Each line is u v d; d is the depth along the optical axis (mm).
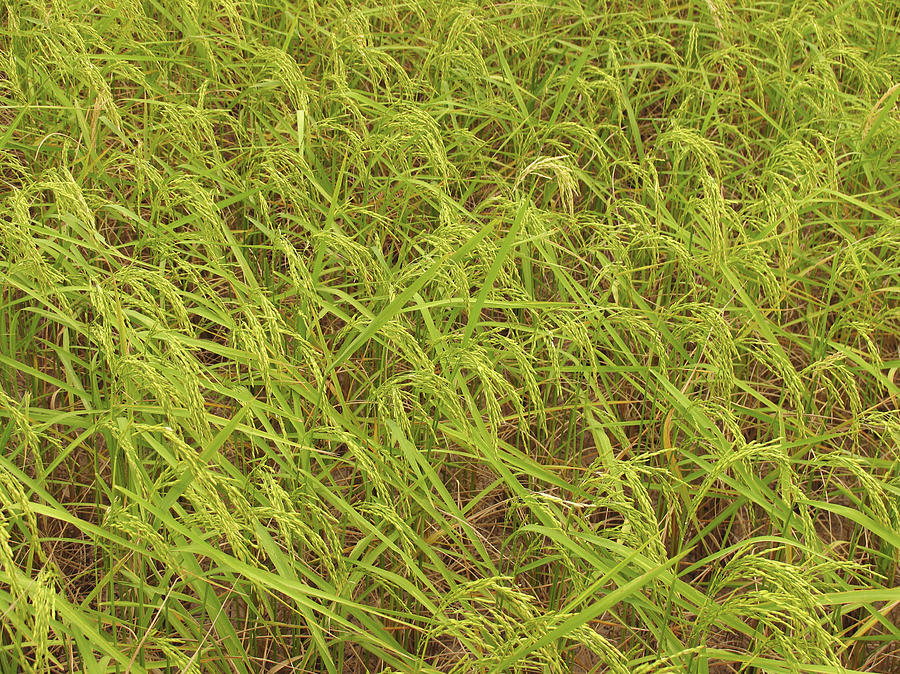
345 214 3807
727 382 3176
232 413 3436
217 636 2922
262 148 3979
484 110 4371
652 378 3654
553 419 3662
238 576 2973
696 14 5832
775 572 2309
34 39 4199
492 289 3426
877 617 2881
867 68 4535
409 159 4172
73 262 3428
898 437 3041
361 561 2760
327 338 3768
